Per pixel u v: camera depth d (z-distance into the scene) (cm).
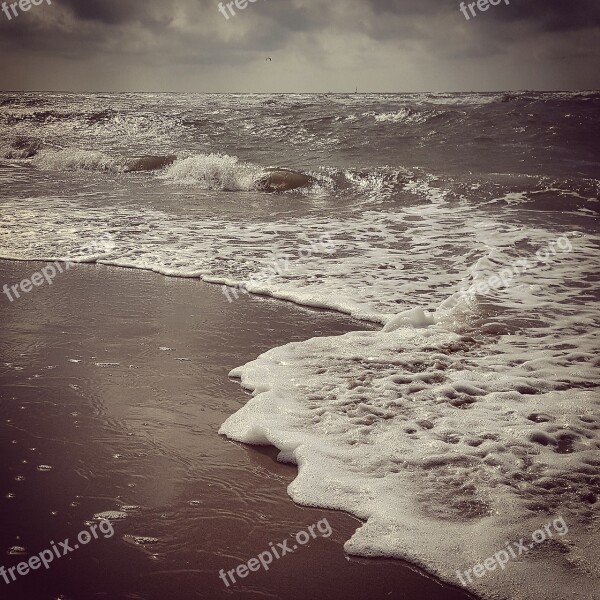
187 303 586
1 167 1536
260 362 450
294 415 373
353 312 564
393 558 257
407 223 919
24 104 3319
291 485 305
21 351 468
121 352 468
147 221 929
